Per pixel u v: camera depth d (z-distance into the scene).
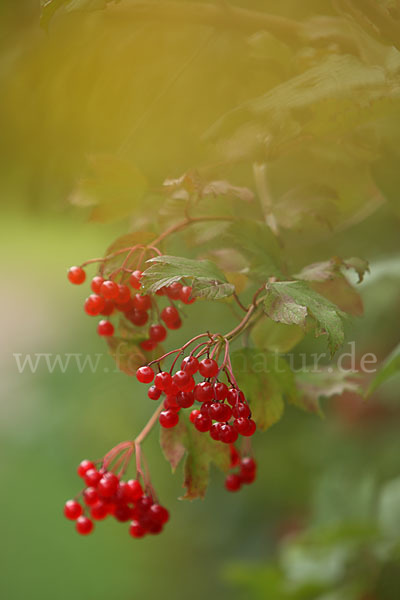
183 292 0.83
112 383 2.11
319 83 0.81
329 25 0.90
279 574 1.09
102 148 1.01
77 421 2.66
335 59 0.82
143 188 0.86
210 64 0.95
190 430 0.84
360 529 1.03
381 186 0.90
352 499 1.12
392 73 0.82
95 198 0.86
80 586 2.53
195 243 0.86
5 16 0.98
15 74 0.99
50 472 3.17
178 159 0.98
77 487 3.06
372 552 1.07
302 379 0.87
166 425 0.82
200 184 0.83
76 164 1.02
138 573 2.41
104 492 0.85
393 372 0.88
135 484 0.87
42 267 3.69
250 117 0.82
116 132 1.00
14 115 1.01
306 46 0.88
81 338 2.58
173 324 0.84
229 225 0.85
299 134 0.82
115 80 0.98
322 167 0.97
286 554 1.11
